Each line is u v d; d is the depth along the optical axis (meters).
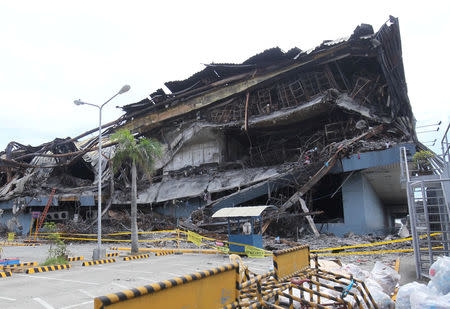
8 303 8.25
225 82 35.22
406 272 10.52
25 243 31.30
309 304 4.88
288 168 28.67
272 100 34.41
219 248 19.14
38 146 48.94
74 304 8.08
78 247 26.59
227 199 29.05
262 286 5.76
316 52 28.88
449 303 4.66
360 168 24.58
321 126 33.41
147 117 41.16
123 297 2.74
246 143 41.22
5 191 45.75
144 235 29.28
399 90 29.89
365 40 25.97
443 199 10.12
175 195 35.47
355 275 7.70
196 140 38.38
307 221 26.41
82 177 52.09
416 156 19.48
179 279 3.33
